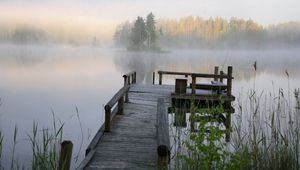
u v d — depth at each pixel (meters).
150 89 13.88
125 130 7.17
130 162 5.24
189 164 3.94
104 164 5.12
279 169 4.30
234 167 3.83
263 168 4.34
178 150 4.72
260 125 4.94
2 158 7.13
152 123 7.86
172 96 11.55
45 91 21.05
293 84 24.48
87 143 8.91
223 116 9.55
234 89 20.30
